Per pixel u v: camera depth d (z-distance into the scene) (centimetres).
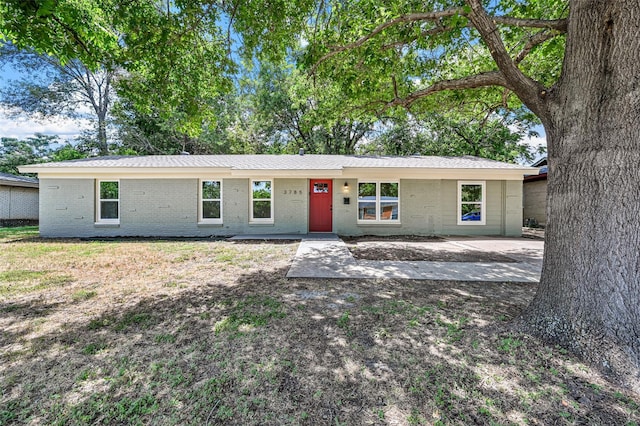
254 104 2103
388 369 231
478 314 339
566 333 256
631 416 179
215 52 572
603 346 234
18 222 1627
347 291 428
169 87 552
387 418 181
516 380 215
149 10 457
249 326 310
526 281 484
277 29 523
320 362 241
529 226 1571
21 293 421
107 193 1075
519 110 1666
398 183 1101
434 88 454
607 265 244
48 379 220
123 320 327
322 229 1127
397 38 523
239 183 1085
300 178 1096
